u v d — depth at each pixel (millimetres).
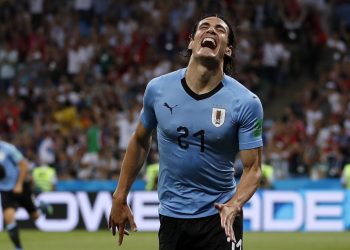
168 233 7102
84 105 26719
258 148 6891
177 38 28484
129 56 28391
